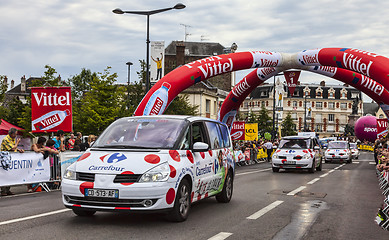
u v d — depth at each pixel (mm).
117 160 6379
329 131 125562
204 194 7855
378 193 11656
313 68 22938
